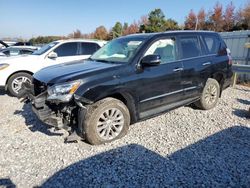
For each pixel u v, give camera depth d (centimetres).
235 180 306
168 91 470
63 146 391
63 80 367
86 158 355
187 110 579
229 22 3934
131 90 412
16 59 721
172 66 473
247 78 1009
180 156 363
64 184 296
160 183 299
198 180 305
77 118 386
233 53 1205
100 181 303
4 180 303
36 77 423
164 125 484
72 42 807
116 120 408
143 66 428
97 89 376
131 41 478
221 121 511
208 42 576
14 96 718
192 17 4356
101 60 476
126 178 309
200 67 529
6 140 411
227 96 729
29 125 479
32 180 304
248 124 495
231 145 399
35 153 369
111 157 359
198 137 430
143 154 369
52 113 385
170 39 490
